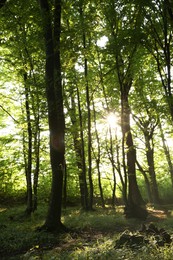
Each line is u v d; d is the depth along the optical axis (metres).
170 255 6.97
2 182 27.03
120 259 7.21
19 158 24.80
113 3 14.94
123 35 14.98
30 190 20.42
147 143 29.33
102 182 33.03
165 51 14.83
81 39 17.33
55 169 13.91
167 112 16.55
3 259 9.66
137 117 28.69
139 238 8.59
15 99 21.94
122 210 21.41
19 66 19.64
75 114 22.78
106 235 12.77
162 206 25.88
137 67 18.12
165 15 14.01
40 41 15.41
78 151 24.62
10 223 16.58
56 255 8.88
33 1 15.08
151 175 30.14
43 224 14.09
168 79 14.73
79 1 15.70
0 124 26.30
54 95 14.20
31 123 21.20
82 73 18.89
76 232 13.46
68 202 29.58
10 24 16.53
